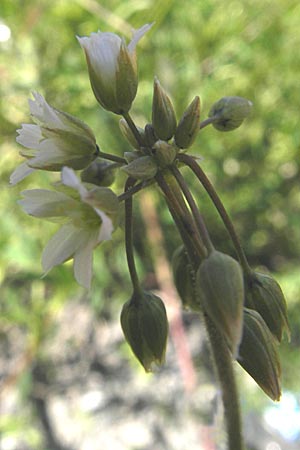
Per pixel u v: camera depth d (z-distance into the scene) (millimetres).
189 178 106
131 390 105
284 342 104
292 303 107
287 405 101
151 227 100
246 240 112
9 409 101
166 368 106
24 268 94
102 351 107
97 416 104
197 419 100
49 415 103
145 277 106
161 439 101
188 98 103
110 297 109
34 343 95
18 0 100
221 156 109
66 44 102
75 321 109
